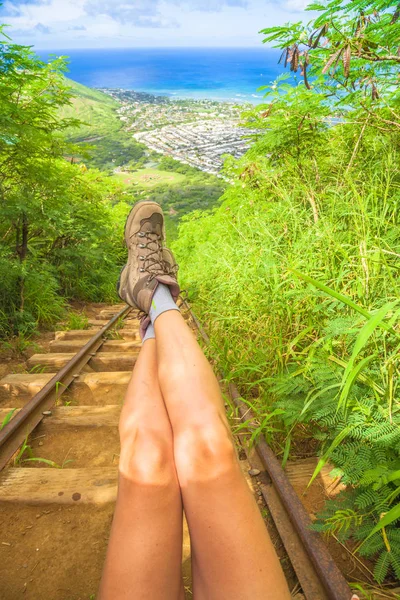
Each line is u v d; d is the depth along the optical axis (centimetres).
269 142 373
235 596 81
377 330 151
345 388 104
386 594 103
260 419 181
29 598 116
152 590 83
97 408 240
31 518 147
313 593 106
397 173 293
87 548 133
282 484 143
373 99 254
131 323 584
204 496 90
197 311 443
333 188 309
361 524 117
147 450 96
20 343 414
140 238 189
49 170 536
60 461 193
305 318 218
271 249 268
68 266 792
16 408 244
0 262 477
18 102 495
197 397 103
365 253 181
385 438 125
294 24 207
